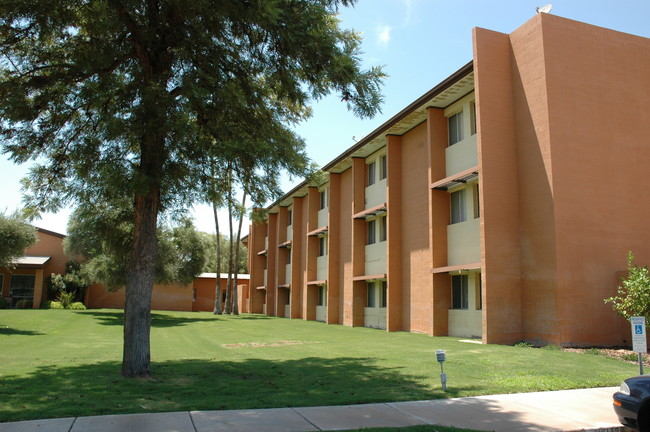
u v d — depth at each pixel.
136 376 9.88
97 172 10.02
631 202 16.66
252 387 9.15
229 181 11.81
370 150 26.66
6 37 10.23
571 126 16.25
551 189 15.73
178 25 10.70
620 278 15.60
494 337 16.19
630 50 17.70
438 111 20.62
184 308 49.97
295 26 10.34
